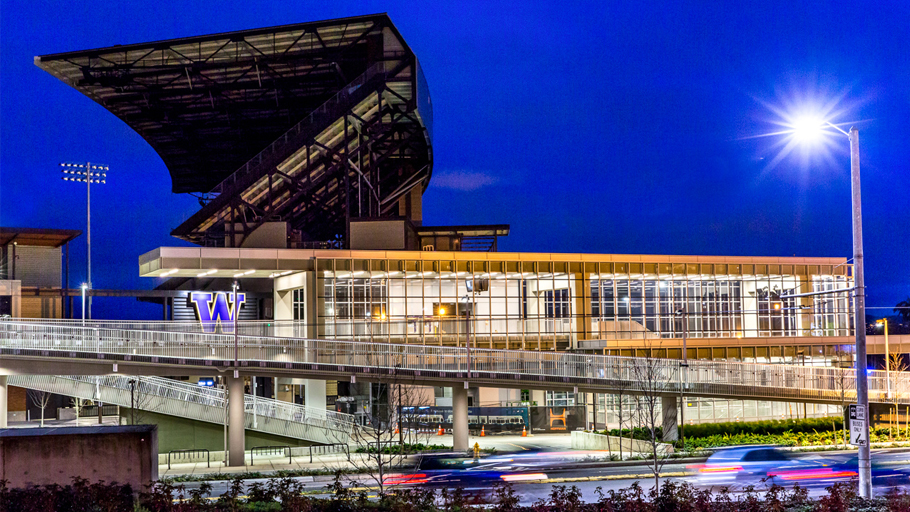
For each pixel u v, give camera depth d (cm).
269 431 4588
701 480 3228
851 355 6469
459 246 8281
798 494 1978
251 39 7462
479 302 5897
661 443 4266
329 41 7512
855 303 2116
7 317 4547
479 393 6228
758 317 6412
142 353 4128
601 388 4397
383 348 5006
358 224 6159
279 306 6256
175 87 8206
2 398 4206
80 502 1653
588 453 4356
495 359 4438
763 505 1877
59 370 4147
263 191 7238
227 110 8606
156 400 4453
